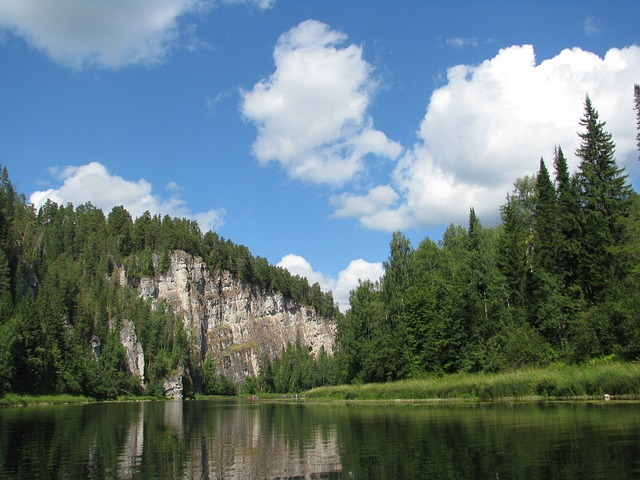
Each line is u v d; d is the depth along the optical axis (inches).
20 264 6299.2
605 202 2684.5
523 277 2893.7
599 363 2070.6
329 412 2193.7
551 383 1889.8
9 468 861.8
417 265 3976.4
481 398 2202.3
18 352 4151.1
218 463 896.9
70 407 3567.9
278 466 849.5
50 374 4741.6
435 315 3206.2
